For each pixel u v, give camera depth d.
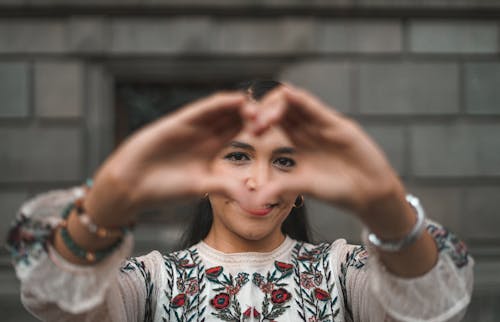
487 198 6.02
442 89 6.00
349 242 5.79
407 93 5.98
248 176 1.37
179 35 5.92
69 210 1.17
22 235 1.21
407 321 1.22
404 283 1.21
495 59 6.05
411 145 5.99
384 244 1.17
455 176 6.00
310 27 5.91
